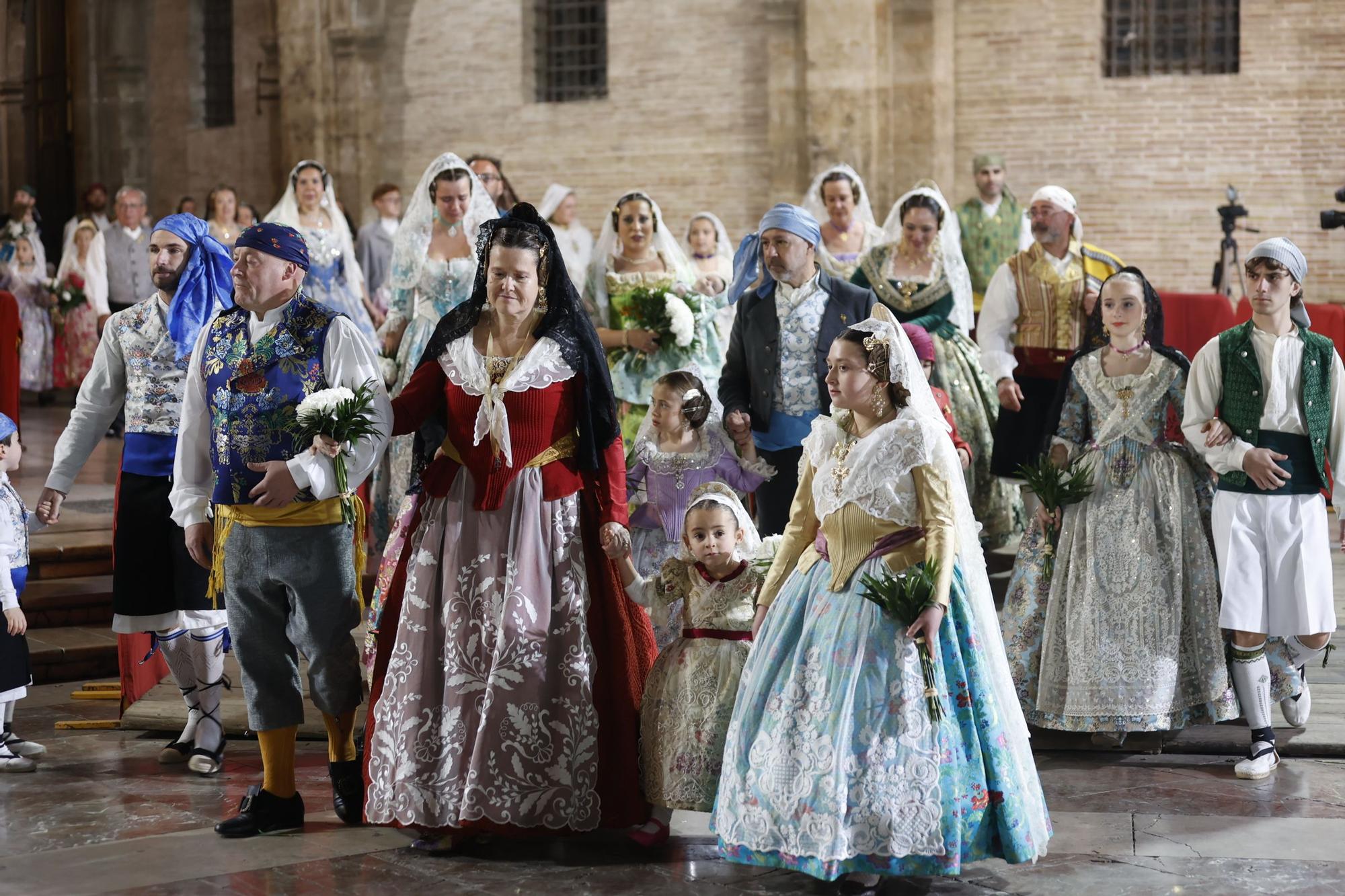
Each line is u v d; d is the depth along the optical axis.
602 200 16.27
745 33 15.34
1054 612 5.49
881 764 3.92
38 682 6.95
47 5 19.77
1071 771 5.24
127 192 14.82
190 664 5.34
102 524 8.52
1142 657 5.30
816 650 4.08
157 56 19.41
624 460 4.64
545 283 4.58
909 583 3.94
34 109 20.17
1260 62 13.71
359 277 9.09
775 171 15.25
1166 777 5.16
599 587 4.56
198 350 4.62
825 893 4.05
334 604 4.50
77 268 14.64
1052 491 5.44
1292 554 5.24
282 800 4.60
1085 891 4.04
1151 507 5.42
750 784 4.06
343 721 4.64
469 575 4.43
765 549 4.63
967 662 4.08
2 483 5.54
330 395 4.36
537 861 4.32
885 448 4.12
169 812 4.81
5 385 9.86
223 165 18.92
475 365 4.52
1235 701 5.39
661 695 4.49
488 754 4.29
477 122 16.80
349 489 4.43
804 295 6.03
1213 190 13.93
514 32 16.50
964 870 4.21
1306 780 5.12
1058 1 14.19
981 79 14.49
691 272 7.38
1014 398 7.02
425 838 4.38
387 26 17.14
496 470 4.46
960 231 9.81
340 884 4.10
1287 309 5.34
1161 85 14.01
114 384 5.44
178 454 4.71
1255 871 4.18
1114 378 5.53
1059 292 7.21
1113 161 14.20
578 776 4.38
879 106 14.60
